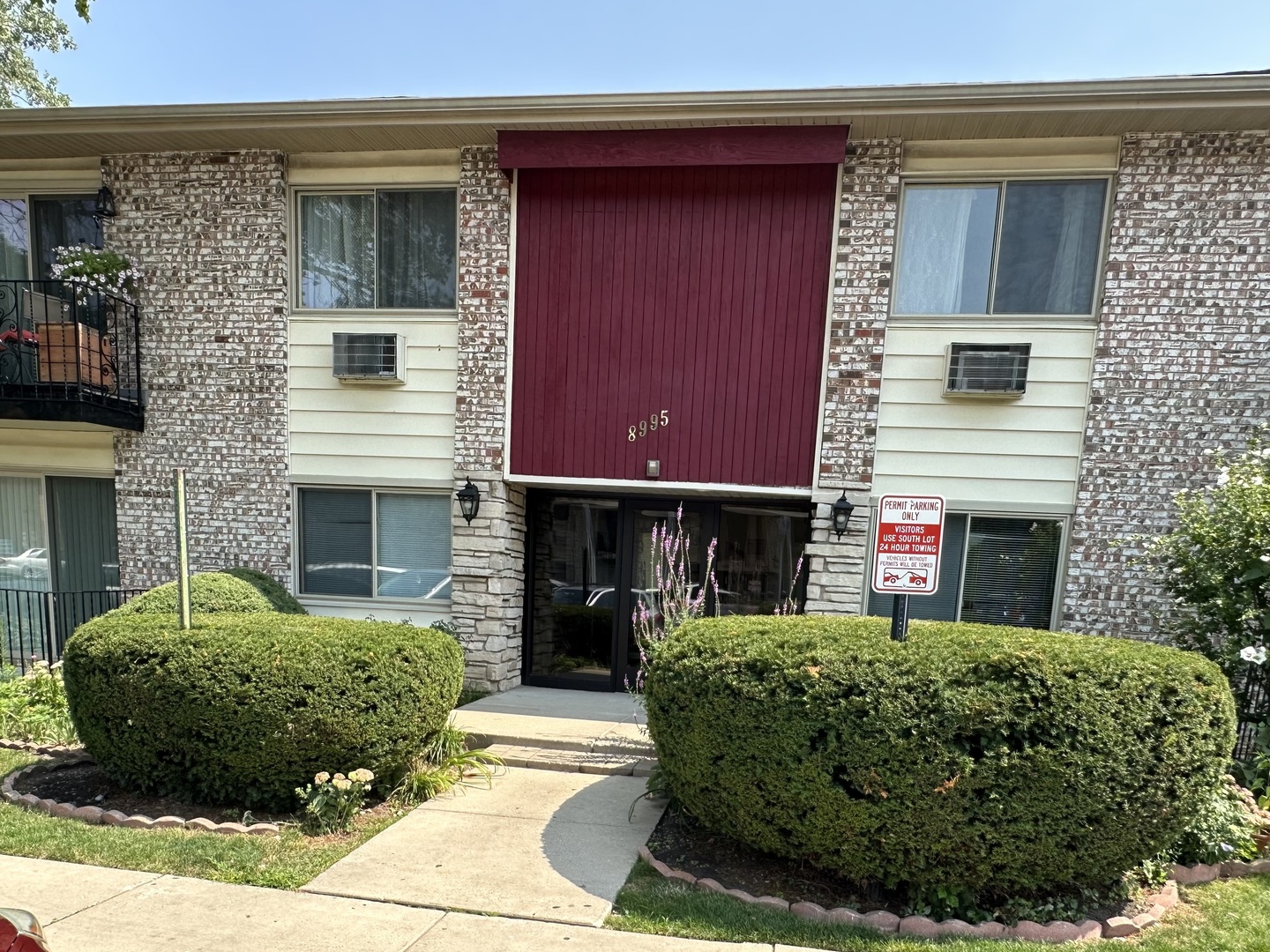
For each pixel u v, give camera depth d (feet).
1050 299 19.26
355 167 21.71
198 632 12.84
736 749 10.39
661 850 11.80
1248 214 17.84
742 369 20.47
